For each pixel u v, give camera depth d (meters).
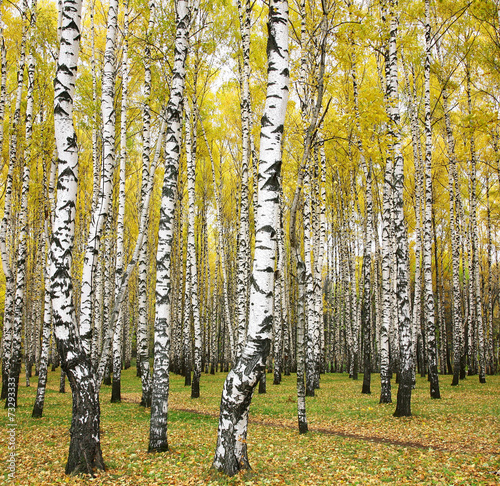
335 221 28.75
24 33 12.01
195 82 14.71
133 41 12.30
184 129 15.17
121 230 11.86
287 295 25.44
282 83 5.42
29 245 22.59
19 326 12.61
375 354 32.19
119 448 7.20
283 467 5.87
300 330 8.23
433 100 18.98
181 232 24.52
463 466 5.61
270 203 5.27
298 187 7.78
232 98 20.72
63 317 5.54
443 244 25.56
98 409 5.73
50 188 12.84
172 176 7.07
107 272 20.73
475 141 18.55
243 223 13.35
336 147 17.27
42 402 10.78
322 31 8.23
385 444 7.22
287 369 25.58
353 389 16.86
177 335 27.72
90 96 13.55
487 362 28.98
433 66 14.90
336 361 33.34
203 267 27.86
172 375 27.34
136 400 14.89
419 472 5.45
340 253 28.34
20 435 8.45
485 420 8.77
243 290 13.41
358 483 5.10
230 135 20.94
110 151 8.09
